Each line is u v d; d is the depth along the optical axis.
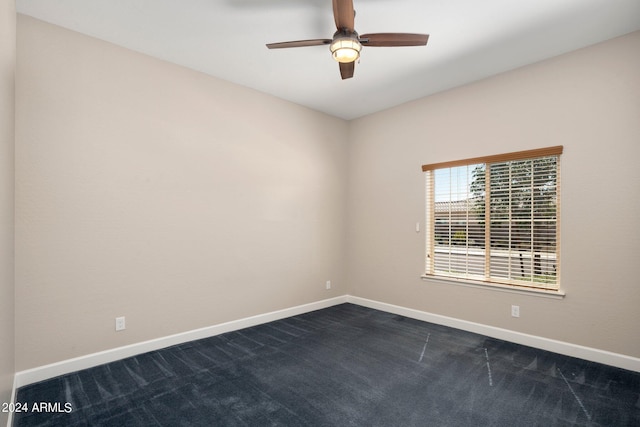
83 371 2.63
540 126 3.15
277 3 2.34
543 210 3.16
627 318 2.68
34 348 2.46
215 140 3.51
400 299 4.29
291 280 4.24
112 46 2.85
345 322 3.96
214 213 3.50
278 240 4.09
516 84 3.31
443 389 2.39
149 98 3.05
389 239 4.43
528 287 3.20
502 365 2.77
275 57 3.12
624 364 2.67
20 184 2.40
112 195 2.83
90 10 2.40
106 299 2.80
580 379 2.52
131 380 2.49
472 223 3.66
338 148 4.86
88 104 2.72
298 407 2.16
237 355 2.97
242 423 1.99
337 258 4.84
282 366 2.76
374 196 4.62
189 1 2.31
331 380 2.52
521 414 2.09
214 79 3.51
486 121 3.53
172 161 3.20
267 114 3.99
